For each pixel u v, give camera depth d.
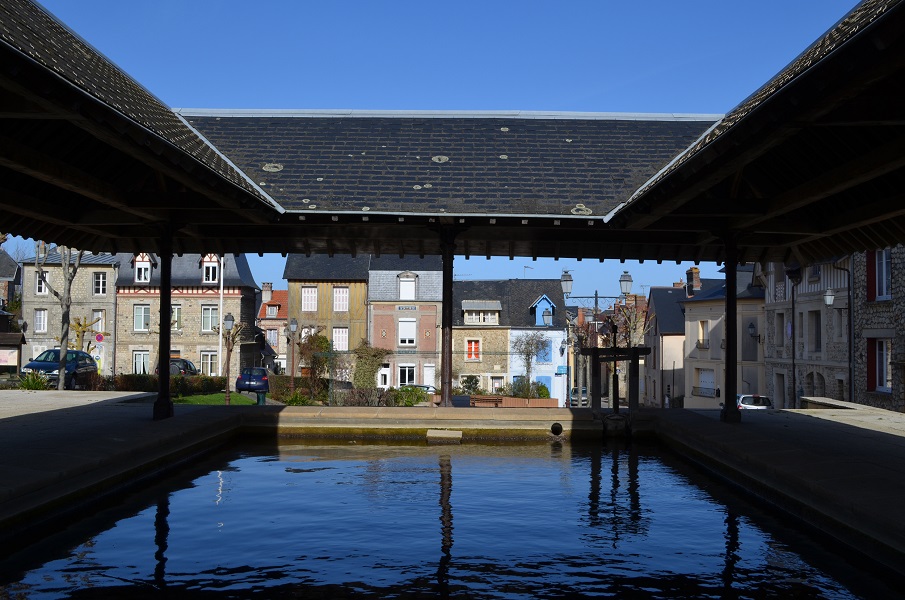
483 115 19.17
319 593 5.48
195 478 10.02
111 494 8.85
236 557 6.39
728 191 11.81
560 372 48.06
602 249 16.39
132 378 29.25
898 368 25.11
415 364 48.59
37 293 49.16
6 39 5.41
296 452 12.51
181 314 49.50
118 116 7.14
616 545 6.87
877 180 10.70
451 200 14.41
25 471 7.89
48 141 9.24
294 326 44.94
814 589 5.70
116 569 6.04
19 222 13.02
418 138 17.86
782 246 15.54
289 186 14.78
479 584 5.73
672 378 49.31
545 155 16.94
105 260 49.38
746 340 40.75
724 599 5.47
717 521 7.83
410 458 11.91
